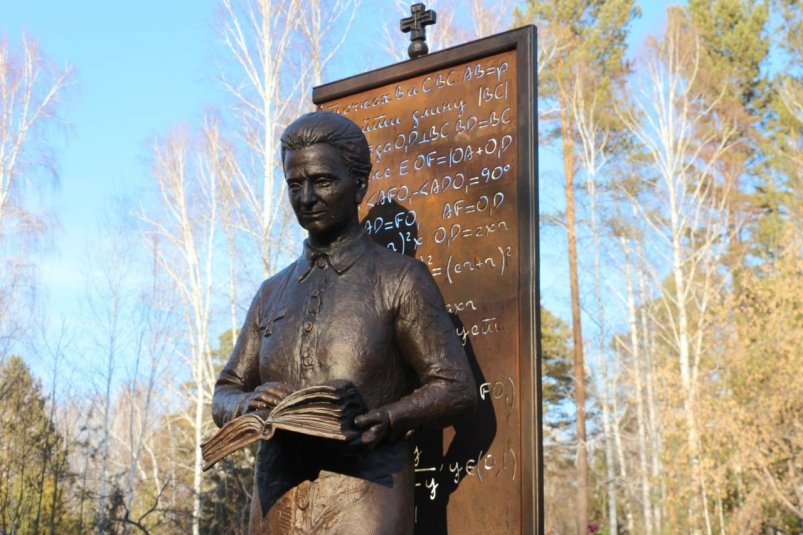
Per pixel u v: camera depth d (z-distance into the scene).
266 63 18.92
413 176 3.85
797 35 31.66
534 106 3.57
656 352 26.19
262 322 3.17
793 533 20.78
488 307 3.49
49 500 15.16
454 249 3.64
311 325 3.00
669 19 27.44
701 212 29.17
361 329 2.96
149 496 21.08
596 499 29.27
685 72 28.23
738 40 32.22
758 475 20.25
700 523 22.59
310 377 2.94
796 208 27.80
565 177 27.20
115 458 26.48
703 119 29.69
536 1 28.95
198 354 23.77
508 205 3.55
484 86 3.75
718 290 24.94
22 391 16.67
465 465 3.38
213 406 3.09
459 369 2.97
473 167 3.69
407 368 3.06
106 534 16.30
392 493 2.87
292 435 2.93
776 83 31.22
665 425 23.38
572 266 26.48
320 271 3.12
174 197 23.61
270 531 2.90
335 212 3.06
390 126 3.97
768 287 22.36
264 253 17.97
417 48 3.99
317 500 2.85
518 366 3.36
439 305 3.06
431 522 3.41
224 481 16.78
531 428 3.26
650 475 24.20
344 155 3.07
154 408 27.02
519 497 3.24
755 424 20.56
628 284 26.72
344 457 2.88
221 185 23.05
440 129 3.82
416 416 2.85
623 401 30.08
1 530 12.91
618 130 28.84
